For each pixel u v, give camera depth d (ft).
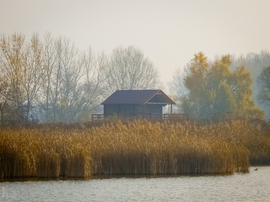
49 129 430.61
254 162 402.93
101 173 335.88
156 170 341.00
